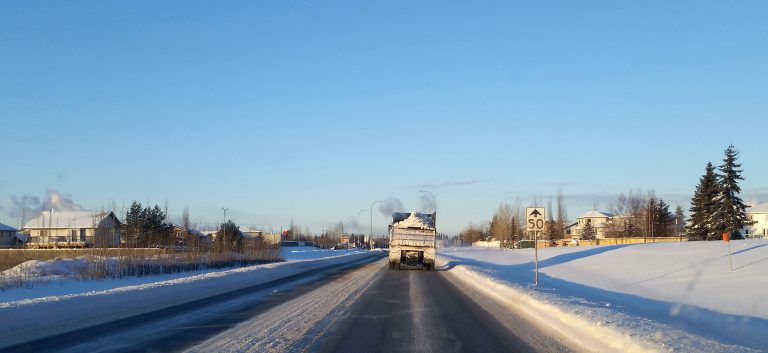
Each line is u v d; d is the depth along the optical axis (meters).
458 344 11.20
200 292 22.12
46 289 25.22
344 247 146.25
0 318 13.01
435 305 18.20
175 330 12.51
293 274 35.88
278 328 12.92
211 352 10.07
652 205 89.88
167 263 40.03
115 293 18.66
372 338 11.80
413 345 11.06
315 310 16.55
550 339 11.77
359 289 24.31
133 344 10.80
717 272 24.75
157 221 68.75
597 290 23.45
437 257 63.50
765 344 11.01
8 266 49.31
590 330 12.15
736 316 14.80
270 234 109.50
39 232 88.62
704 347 9.89
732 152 64.00
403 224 41.44
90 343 10.88
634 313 14.54
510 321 14.49
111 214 55.25
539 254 61.06
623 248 45.28
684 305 17.30
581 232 120.12
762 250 29.80
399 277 32.81
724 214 63.22
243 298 19.97
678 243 43.91
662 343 10.14
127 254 42.72
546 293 20.03
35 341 11.05
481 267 40.03
